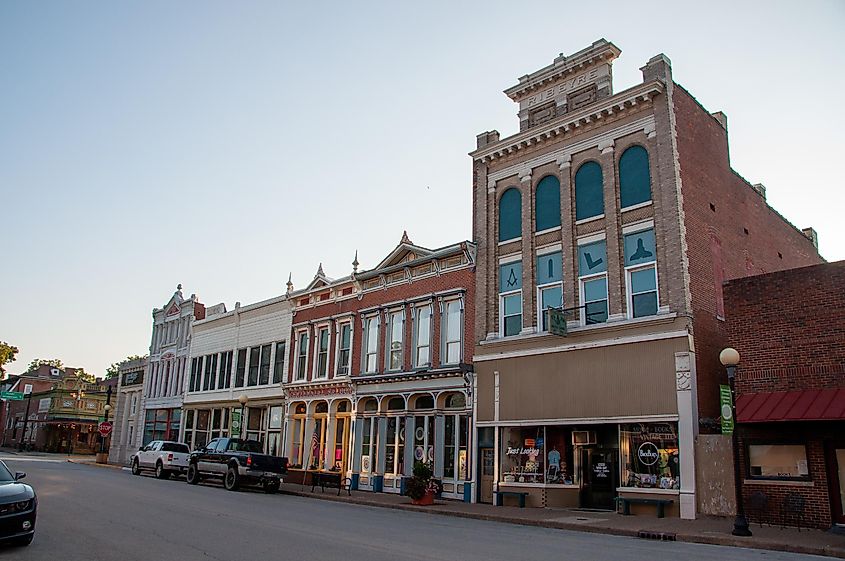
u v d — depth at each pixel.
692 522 18.73
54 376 104.00
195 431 46.09
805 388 18.23
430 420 29.17
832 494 17.14
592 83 26.59
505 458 25.48
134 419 54.31
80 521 15.20
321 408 36.31
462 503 25.59
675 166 22.92
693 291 22.19
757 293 19.64
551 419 24.08
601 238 24.56
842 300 18.06
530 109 28.61
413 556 11.81
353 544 13.11
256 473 28.75
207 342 47.16
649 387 21.67
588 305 24.47
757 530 16.95
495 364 26.59
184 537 13.35
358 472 32.12
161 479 34.16
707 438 20.12
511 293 27.19
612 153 24.84
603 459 23.11
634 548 14.13
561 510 22.83
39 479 27.94
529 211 27.12
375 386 32.06
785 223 31.81
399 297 32.38
